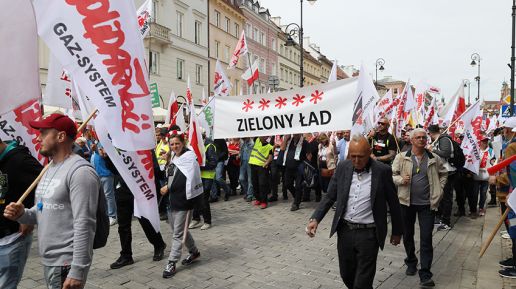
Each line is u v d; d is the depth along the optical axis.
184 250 6.36
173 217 5.35
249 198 10.98
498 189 5.73
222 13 36.97
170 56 28.56
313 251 6.35
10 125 3.87
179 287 4.86
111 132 3.14
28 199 3.19
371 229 3.75
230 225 8.15
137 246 6.57
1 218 3.12
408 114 13.88
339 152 11.30
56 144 2.83
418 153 5.17
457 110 9.60
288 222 8.42
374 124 10.07
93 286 4.86
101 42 3.12
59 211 2.78
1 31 2.68
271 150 10.04
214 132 7.96
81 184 2.73
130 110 3.25
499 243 6.93
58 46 3.02
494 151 10.50
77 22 3.07
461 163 8.02
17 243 3.18
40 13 2.97
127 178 3.45
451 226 8.39
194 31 31.72
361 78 6.68
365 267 3.70
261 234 7.41
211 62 35.03
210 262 5.79
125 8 3.24
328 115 7.17
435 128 8.55
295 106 7.39
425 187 5.03
